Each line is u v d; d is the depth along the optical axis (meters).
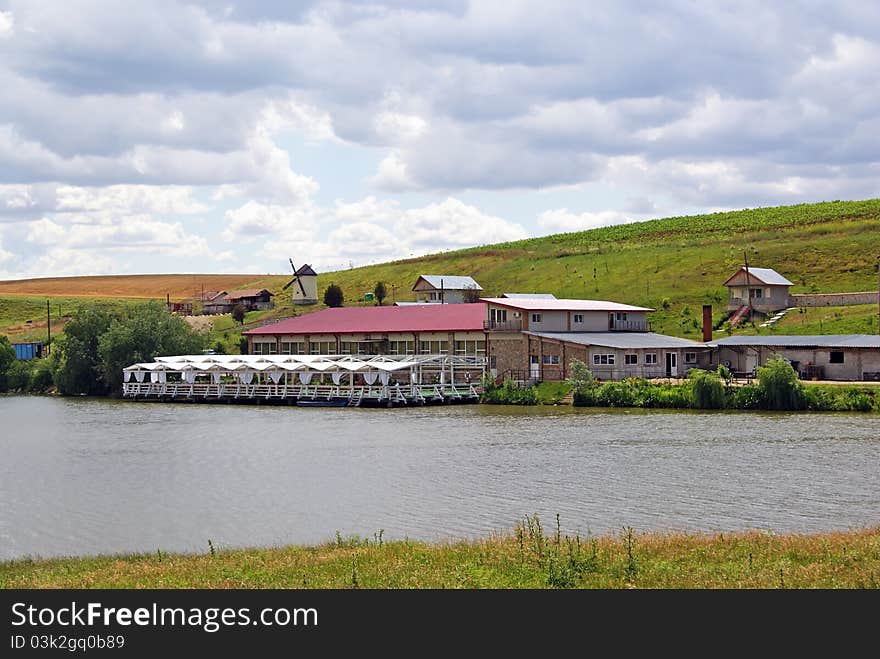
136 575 38.06
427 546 41.16
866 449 69.62
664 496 54.50
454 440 79.75
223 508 55.06
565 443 76.00
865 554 37.25
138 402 131.12
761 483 57.72
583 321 126.81
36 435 92.38
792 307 152.00
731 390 98.94
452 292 185.75
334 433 87.38
